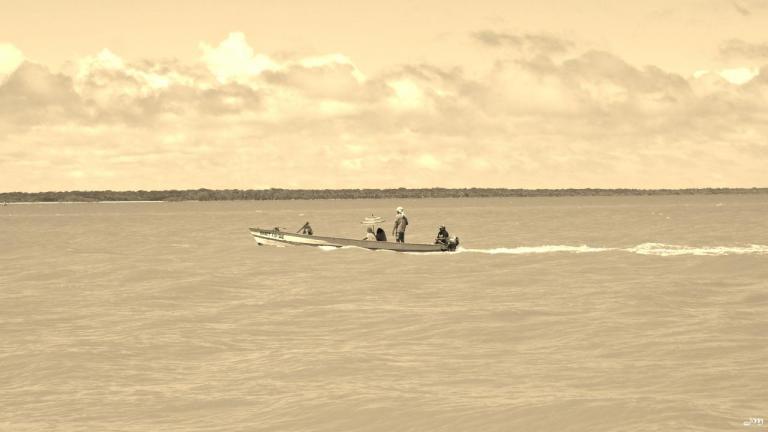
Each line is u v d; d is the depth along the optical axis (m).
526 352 20.61
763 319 24.42
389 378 18.12
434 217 141.88
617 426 14.20
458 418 15.05
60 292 34.25
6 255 56.72
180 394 17.12
